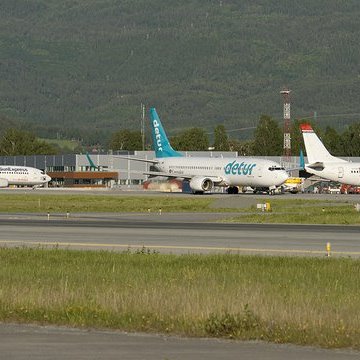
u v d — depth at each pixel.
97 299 96.25
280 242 172.38
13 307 93.50
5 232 199.25
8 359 71.88
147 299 94.31
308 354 74.94
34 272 120.62
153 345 78.06
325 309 90.25
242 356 73.94
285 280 112.75
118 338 81.06
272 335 80.75
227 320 83.50
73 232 199.25
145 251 154.50
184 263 131.62
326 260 136.12
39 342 78.75
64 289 102.06
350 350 76.56
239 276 116.19
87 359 72.00
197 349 76.56
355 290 105.12
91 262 133.12
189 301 92.94
